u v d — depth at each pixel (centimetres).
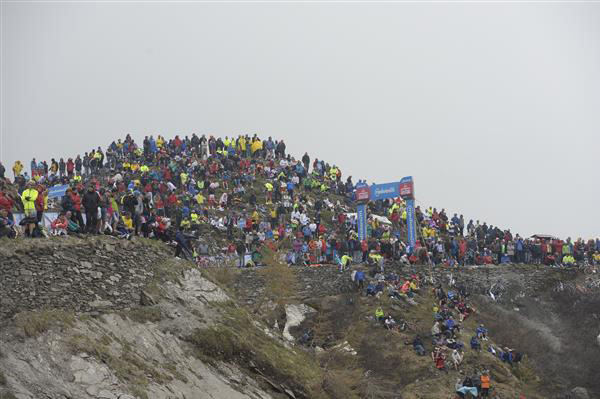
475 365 5984
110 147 9188
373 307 6588
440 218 8981
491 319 6919
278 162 9575
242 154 9662
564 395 6059
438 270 7419
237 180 8869
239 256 7119
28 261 4378
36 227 4669
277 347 5512
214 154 9400
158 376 4297
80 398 3772
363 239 7656
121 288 4847
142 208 5616
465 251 7862
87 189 5072
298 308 6644
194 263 5684
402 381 5788
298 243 7306
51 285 4403
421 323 6412
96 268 4766
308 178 9338
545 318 7269
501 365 6106
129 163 8794
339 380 5419
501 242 8031
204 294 5378
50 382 3738
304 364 5516
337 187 9594
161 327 4806
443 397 5512
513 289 7569
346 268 7000
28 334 3894
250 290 6619
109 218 5288
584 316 7188
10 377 3603
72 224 4912
